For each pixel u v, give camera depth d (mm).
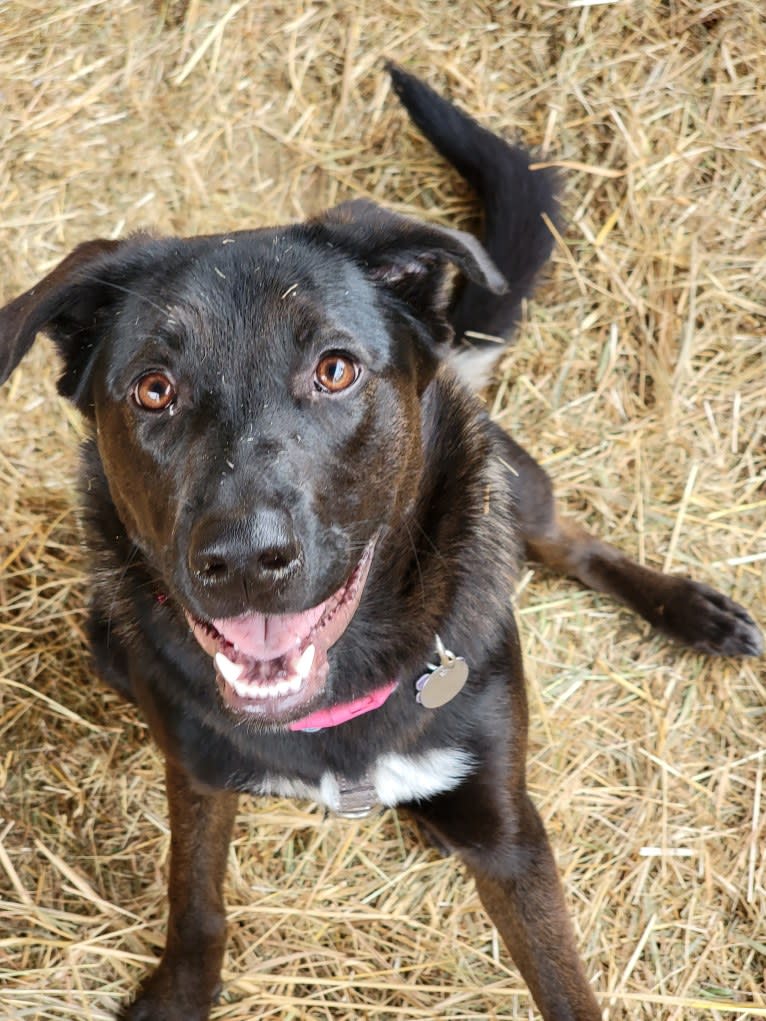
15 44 1015
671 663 909
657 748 873
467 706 702
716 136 970
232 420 602
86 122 1016
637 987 801
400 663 686
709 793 860
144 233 696
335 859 845
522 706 733
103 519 696
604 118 985
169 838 845
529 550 921
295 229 654
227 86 1021
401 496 651
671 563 935
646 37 980
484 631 705
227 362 611
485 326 928
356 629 673
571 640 921
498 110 1009
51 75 1013
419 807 729
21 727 888
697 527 940
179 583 597
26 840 853
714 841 848
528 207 936
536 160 972
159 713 713
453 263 661
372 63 1017
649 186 976
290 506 584
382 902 834
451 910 832
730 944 814
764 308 959
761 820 846
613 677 900
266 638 614
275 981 794
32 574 939
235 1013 790
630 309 980
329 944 821
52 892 834
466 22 1006
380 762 707
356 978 799
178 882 766
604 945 812
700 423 959
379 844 852
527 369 992
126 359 628
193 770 720
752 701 891
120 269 652
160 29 1016
